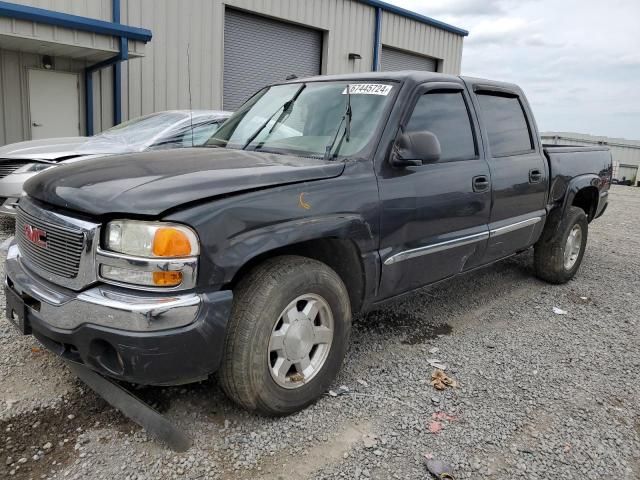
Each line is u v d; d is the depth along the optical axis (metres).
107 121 12.04
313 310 2.88
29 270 2.81
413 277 3.56
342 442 2.67
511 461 2.58
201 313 2.39
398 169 3.34
